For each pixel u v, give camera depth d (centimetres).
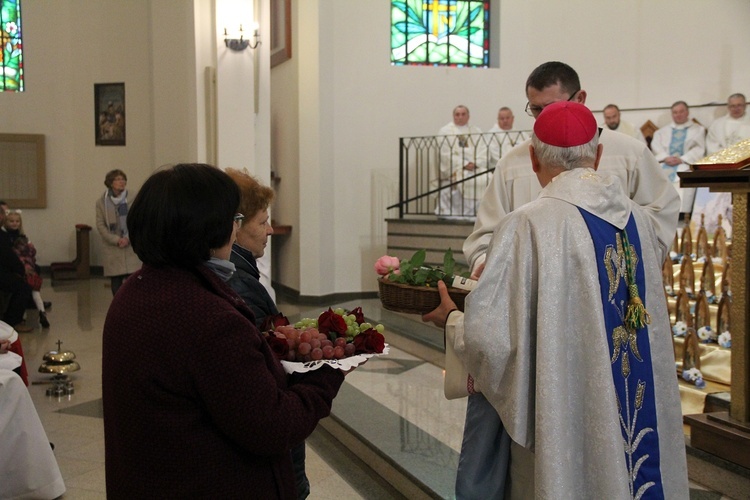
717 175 267
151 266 146
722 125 880
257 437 139
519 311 180
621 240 187
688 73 948
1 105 1168
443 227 841
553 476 171
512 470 208
